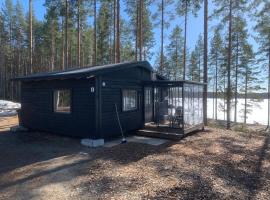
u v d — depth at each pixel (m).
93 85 10.38
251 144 10.50
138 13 21.73
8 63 46.12
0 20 41.62
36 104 12.87
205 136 12.10
